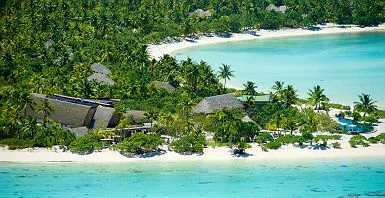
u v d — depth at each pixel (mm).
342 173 103875
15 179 101625
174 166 107062
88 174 103688
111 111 123562
